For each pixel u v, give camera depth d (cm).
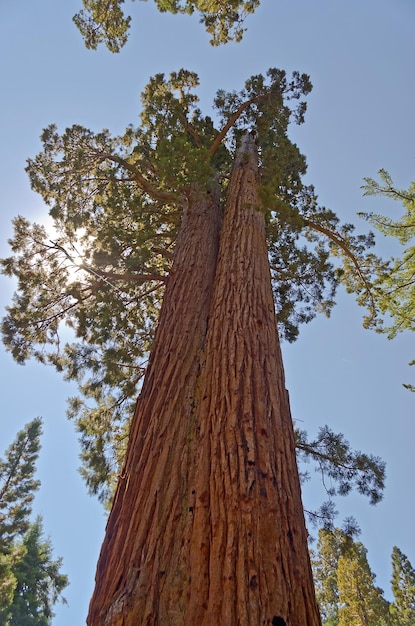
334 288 882
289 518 229
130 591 207
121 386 789
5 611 2122
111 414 802
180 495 253
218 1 953
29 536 2533
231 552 207
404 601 2123
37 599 2311
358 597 1530
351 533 605
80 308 761
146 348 829
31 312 754
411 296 984
